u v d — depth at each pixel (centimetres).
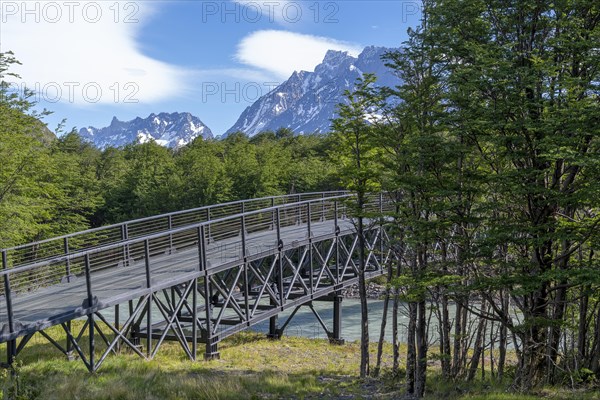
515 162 1428
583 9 1420
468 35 1548
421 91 1555
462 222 1462
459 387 1527
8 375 1191
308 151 8719
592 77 1304
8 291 1246
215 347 1973
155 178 6756
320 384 1662
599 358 1570
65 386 1160
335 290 2622
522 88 1322
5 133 2408
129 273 1878
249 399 1298
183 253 2227
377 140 1738
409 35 1562
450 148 1383
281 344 2514
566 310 1806
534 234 1343
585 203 1342
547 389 1379
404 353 2494
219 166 6375
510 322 1447
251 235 2614
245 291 2048
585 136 1259
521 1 1422
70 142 5094
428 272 1451
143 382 1316
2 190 2498
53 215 3488
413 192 1509
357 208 1883
